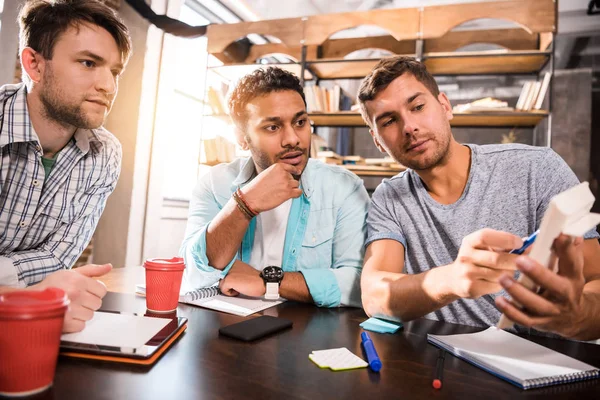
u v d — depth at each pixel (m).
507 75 3.40
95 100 1.05
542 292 0.58
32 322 0.42
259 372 0.53
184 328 0.70
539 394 0.50
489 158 1.12
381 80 1.03
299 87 1.15
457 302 1.11
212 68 3.51
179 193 4.37
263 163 1.18
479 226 1.08
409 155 1.05
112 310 0.81
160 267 0.80
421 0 4.06
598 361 0.62
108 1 3.32
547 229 0.50
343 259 1.18
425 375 0.54
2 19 2.85
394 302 0.82
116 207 3.50
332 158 3.21
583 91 3.67
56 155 1.24
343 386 0.50
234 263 1.12
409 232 1.15
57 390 0.44
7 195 1.16
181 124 4.32
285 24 3.31
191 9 4.23
